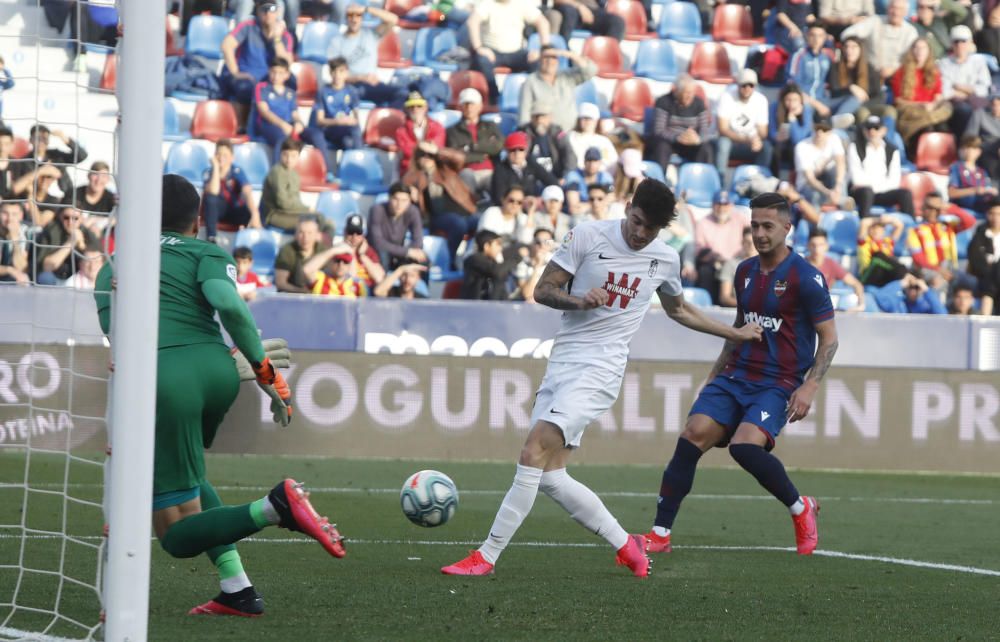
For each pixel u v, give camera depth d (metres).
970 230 41.56
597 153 38.88
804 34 44.19
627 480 30.08
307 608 12.62
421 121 39.50
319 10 42.91
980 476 33.94
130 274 9.80
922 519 24.03
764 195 17.86
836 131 42.28
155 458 11.25
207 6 41.88
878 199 41.47
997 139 42.94
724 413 18.28
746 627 12.32
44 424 29.69
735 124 41.75
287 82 40.75
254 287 34.75
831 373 34.12
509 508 15.41
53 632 10.99
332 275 35.47
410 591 13.93
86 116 37.12
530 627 11.94
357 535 19.38
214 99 40.88
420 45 43.41
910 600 14.40
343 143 40.69
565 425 15.21
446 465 32.12
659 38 45.78
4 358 29.53
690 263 38.06
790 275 17.88
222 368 11.35
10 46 37.06
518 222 37.34
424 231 38.41
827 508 25.66
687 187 41.00
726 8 45.88
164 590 13.55
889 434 34.19
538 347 33.97
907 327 34.88
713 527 21.84
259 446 32.41
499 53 43.19
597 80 44.41
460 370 33.12
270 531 19.38
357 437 32.75
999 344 35.12
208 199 37.16
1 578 14.02
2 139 33.97
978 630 12.52
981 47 45.09
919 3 44.41
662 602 13.72
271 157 40.06
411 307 33.53
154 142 9.90
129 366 9.77
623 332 15.55
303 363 32.59
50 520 19.47
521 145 38.31
